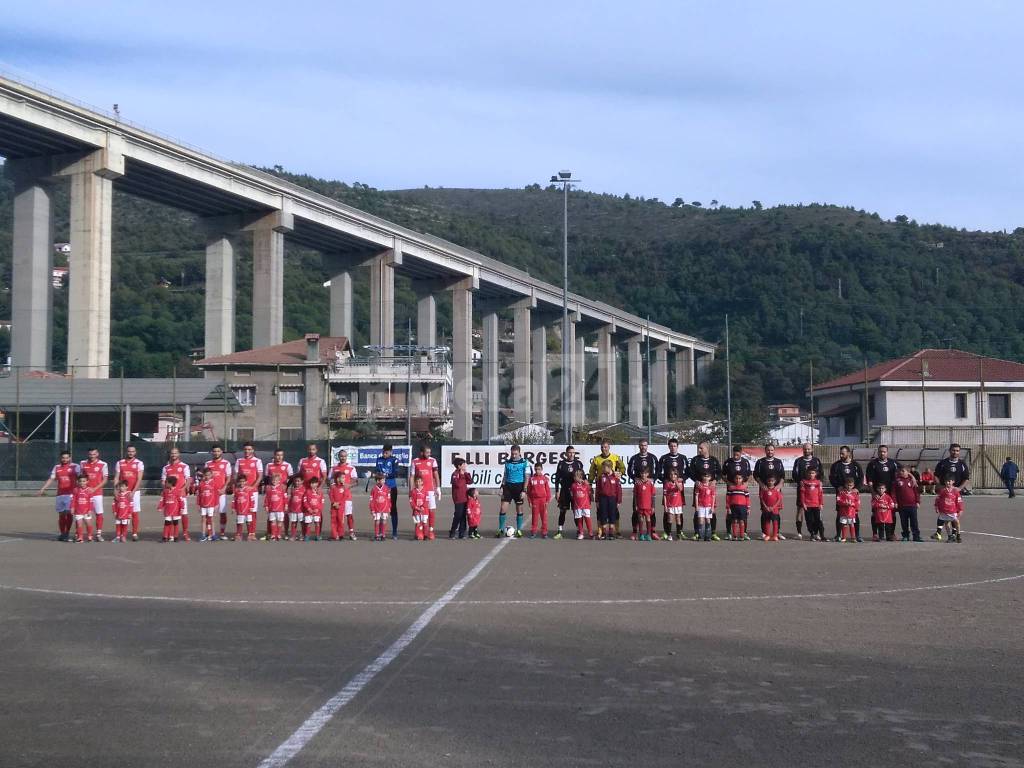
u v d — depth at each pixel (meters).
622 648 9.68
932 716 7.43
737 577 14.78
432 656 9.31
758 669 8.85
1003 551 18.81
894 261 121.44
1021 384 63.16
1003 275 116.12
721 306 138.62
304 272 145.12
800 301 119.44
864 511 30.97
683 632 10.46
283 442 47.59
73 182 62.72
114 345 103.56
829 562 16.88
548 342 135.12
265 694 7.99
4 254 127.81
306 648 9.67
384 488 21.78
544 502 22.38
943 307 111.31
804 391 104.00
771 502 21.17
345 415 75.12
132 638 10.20
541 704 7.70
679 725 7.18
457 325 98.88
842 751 6.62
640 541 21.17
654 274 162.25
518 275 105.94
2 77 54.91
